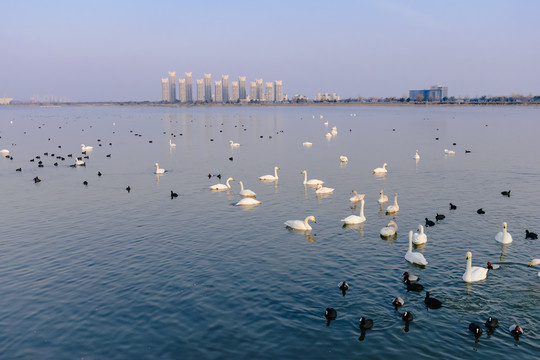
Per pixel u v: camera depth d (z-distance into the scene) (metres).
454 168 76.62
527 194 56.09
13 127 199.62
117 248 39.31
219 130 175.12
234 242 40.44
